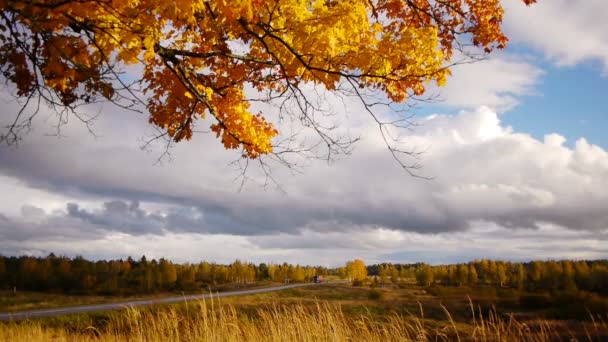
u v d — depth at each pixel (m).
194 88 4.88
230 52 5.18
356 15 4.16
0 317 25.92
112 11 3.46
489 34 5.89
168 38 5.00
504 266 96.19
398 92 4.71
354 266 127.81
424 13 5.89
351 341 5.91
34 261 75.19
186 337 6.61
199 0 3.52
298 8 4.07
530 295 19.92
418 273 104.12
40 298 51.16
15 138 4.12
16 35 3.75
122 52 3.63
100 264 86.12
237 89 5.39
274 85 5.43
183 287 71.69
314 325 6.10
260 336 6.14
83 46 3.75
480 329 5.00
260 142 5.24
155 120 5.34
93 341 7.71
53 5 3.17
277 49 4.36
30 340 9.85
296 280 131.75
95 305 37.56
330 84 4.39
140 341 6.79
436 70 4.57
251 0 3.66
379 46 4.38
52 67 3.66
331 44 4.01
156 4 3.44
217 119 5.17
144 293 62.56
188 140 5.41
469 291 27.62
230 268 110.75
